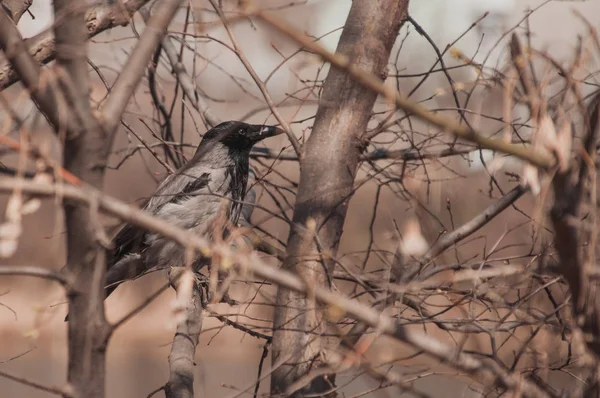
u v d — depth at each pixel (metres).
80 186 4.95
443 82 11.35
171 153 13.18
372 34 9.24
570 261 5.91
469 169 10.91
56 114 5.35
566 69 6.54
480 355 7.45
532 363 7.50
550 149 5.57
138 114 12.56
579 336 6.23
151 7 10.64
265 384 11.30
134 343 22.98
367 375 7.17
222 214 8.34
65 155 5.41
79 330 5.40
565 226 5.78
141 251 12.81
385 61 9.33
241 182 13.44
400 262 8.28
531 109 5.95
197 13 10.70
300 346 7.82
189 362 8.84
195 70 12.55
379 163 12.41
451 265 8.42
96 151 5.41
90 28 9.75
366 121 9.14
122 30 13.52
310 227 7.75
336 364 6.54
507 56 7.66
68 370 5.47
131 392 19.02
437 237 8.73
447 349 5.90
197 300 9.67
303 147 9.08
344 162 8.91
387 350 7.44
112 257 12.70
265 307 10.53
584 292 5.93
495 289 8.66
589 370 6.46
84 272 5.38
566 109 6.22
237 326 9.07
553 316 7.53
